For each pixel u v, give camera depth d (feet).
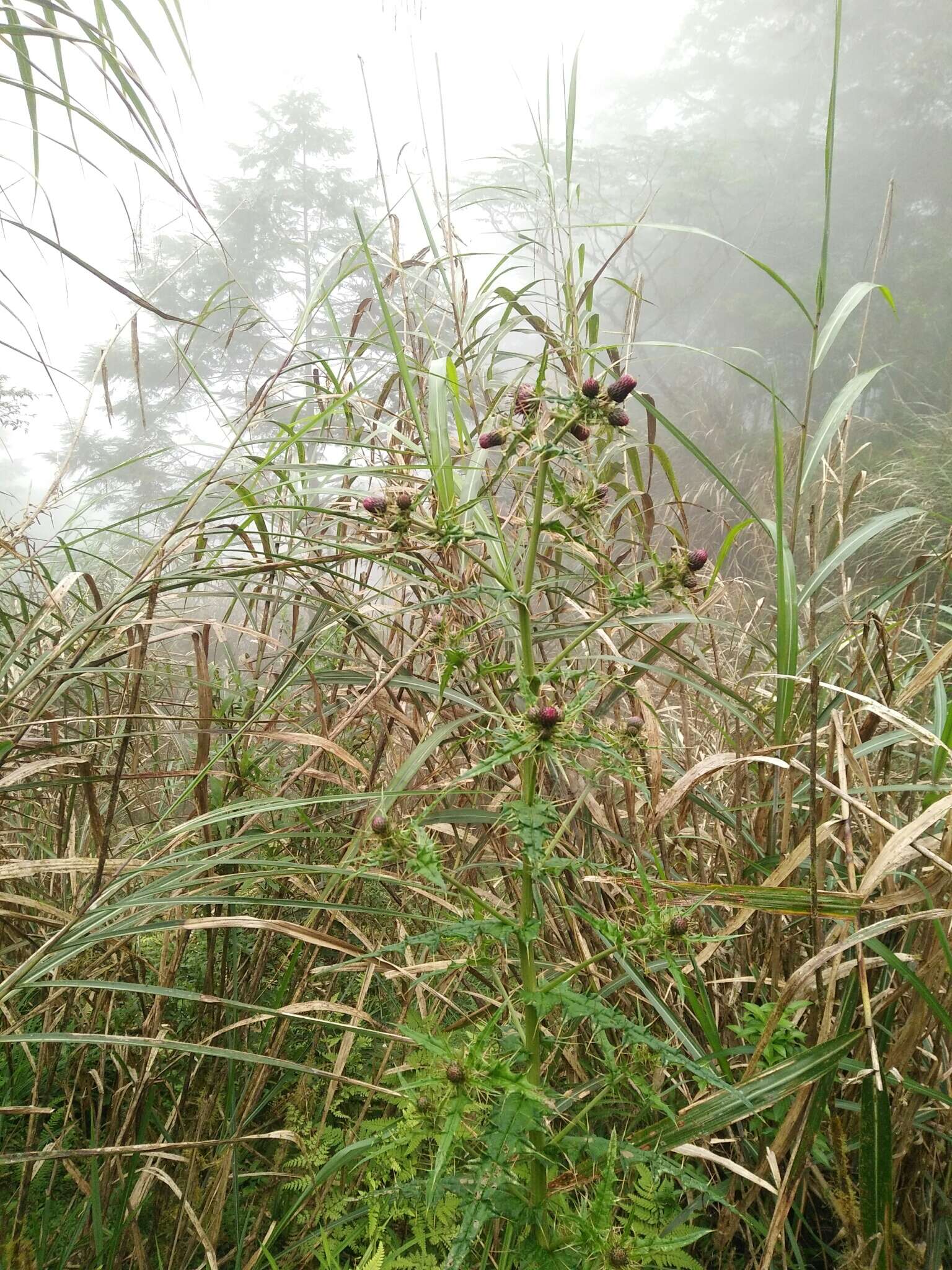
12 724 5.40
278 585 6.54
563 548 6.08
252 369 7.89
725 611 11.20
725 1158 4.82
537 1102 3.60
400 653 7.32
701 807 6.38
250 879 4.78
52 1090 6.19
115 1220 5.18
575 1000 3.82
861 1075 4.37
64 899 6.54
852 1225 4.53
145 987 4.25
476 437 6.65
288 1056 6.30
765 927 5.95
